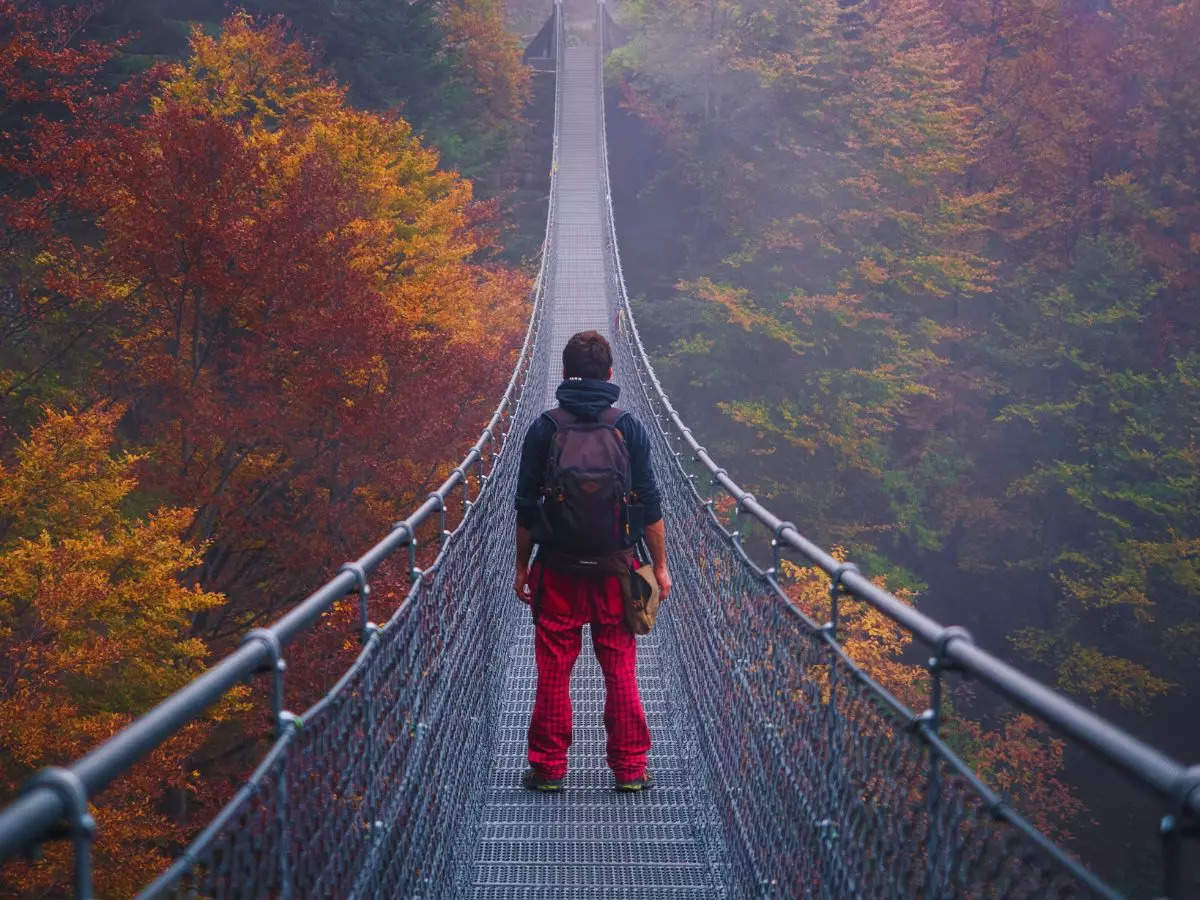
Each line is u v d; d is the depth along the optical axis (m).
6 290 15.08
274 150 16.70
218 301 13.82
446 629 3.58
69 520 11.09
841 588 2.31
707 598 4.57
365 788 2.27
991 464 33.22
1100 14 40.50
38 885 8.16
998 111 38.75
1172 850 0.98
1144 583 26.56
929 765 1.67
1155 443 30.19
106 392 15.00
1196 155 36.09
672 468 6.62
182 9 29.02
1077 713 1.21
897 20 36.94
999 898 1.38
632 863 4.25
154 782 9.37
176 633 10.59
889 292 33.94
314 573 14.31
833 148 35.00
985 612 32.25
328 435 14.34
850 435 30.73
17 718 9.02
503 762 5.14
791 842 2.73
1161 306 33.91
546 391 17.30
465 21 41.34
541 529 4.09
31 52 15.04
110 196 13.73
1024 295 35.59
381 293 16.45
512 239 38.47
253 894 1.49
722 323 32.25
